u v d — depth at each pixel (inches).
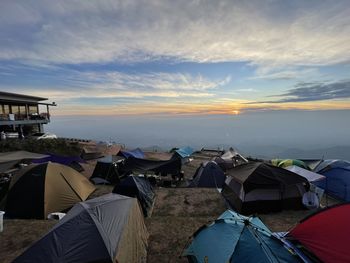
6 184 437.4
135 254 233.1
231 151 973.2
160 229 331.9
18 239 295.9
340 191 469.7
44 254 171.6
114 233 202.8
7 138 1003.3
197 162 994.7
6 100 1132.5
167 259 264.4
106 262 173.8
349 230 211.2
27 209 373.4
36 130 1352.1
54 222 344.8
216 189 531.8
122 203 258.7
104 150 1076.5
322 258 208.1
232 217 250.7
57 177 414.6
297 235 240.2
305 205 404.8
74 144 1100.5
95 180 613.9
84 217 206.5
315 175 430.9
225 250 207.2
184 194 497.4
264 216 384.5
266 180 394.6
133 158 670.5
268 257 181.0
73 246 178.2
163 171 623.5
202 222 354.9
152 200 449.4
